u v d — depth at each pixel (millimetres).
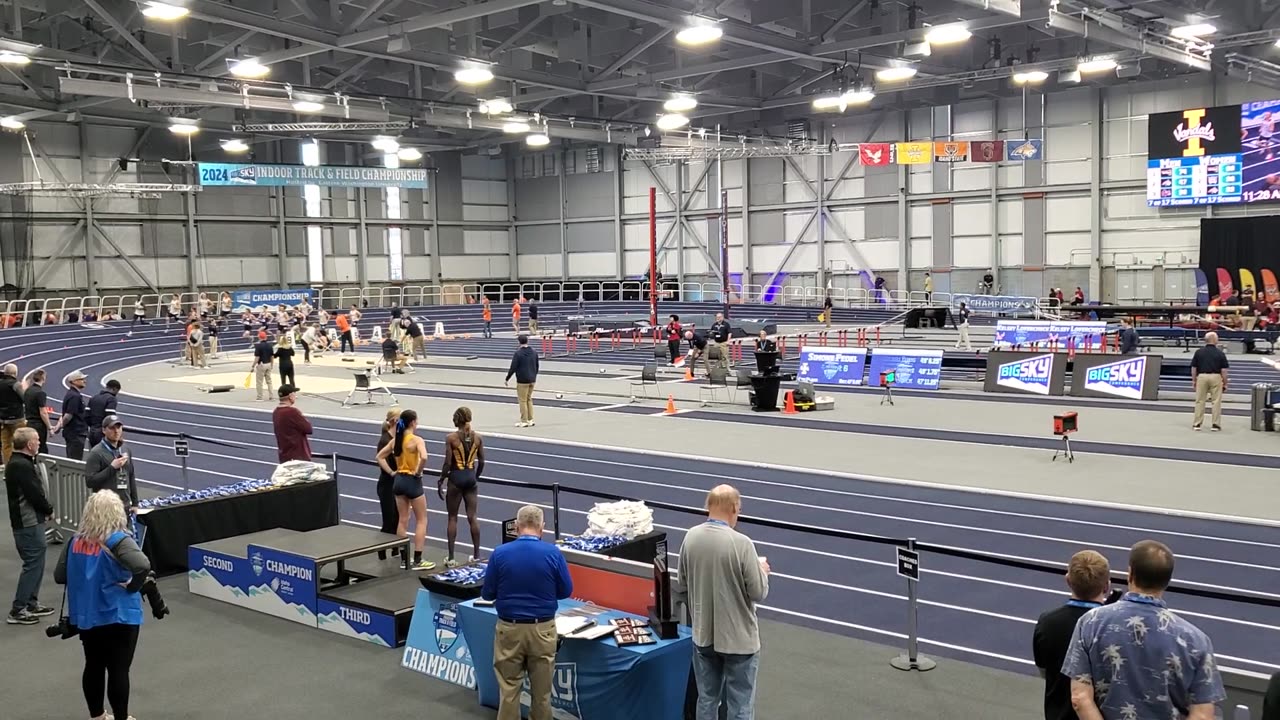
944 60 43031
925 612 10359
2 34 31156
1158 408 24922
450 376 35875
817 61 37969
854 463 18672
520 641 7020
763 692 8188
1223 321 39688
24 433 10250
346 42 31031
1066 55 44688
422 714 7949
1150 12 34250
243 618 10375
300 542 10836
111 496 7602
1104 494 15656
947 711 7762
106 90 31562
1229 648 9180
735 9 35250
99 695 7621
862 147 46594
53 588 11461
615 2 27641
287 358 30000
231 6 27750
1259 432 21078
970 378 31953
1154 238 47875
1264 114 43312
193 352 41250
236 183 45938
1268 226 43250
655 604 7496
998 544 13016
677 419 24797
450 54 34469
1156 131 46344
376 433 23406
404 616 9516
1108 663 4543
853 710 7801
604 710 7406
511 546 7180
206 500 12188
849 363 31594
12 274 49656
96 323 48438
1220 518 13961
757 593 6688
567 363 39469
